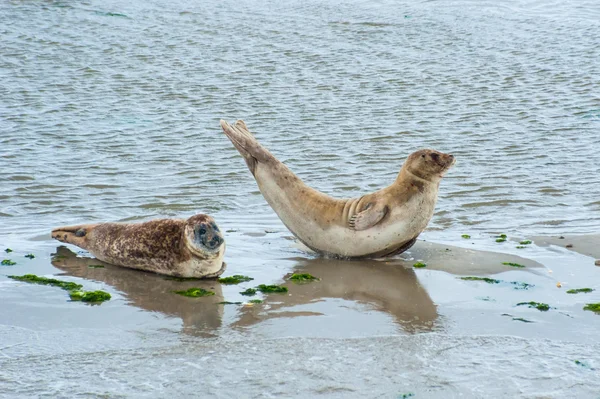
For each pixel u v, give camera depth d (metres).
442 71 66.75
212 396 16.53
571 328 20.48
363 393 16.67
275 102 57.69
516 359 18.42
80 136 48.66
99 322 20.98
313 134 49.44
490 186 38.25
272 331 20.27
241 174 41.00
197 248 24.53
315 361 18.25
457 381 17.25
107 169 41.66
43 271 25.72
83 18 85.12
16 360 18.27
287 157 44.38
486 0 98.12
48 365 18.02
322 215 27.72
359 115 54.16
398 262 26.95
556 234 30.25
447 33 80.88
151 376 17.45
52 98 57.88
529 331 20.28
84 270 25.92
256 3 96.31
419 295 23.33
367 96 59.38
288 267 26.47
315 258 27.66
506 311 21.84
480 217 33.41
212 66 68.19
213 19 86.56
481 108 55.62
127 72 65.94
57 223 32.25
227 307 22.27
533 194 36.88
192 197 36.66
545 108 55.22
